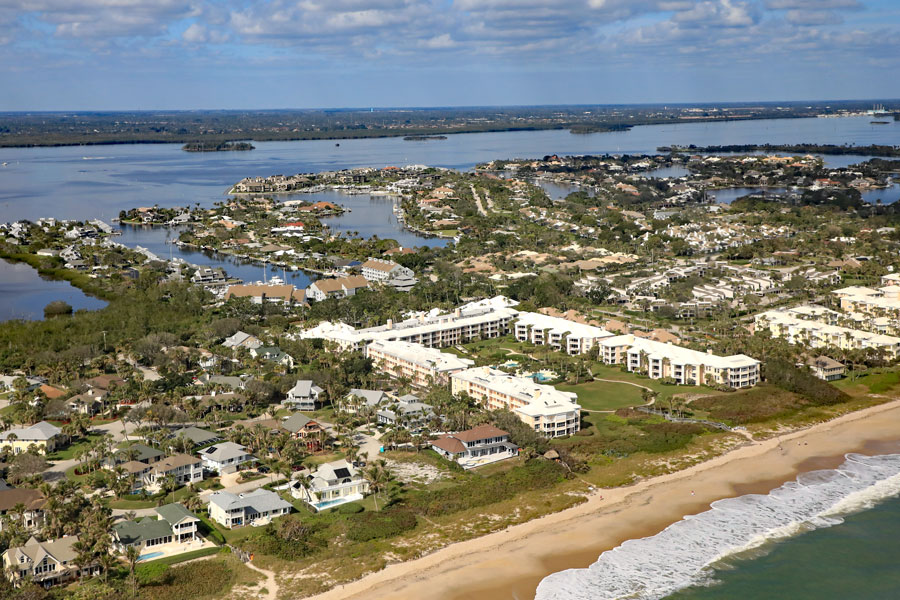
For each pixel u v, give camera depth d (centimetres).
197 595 16475
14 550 16962
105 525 18175
